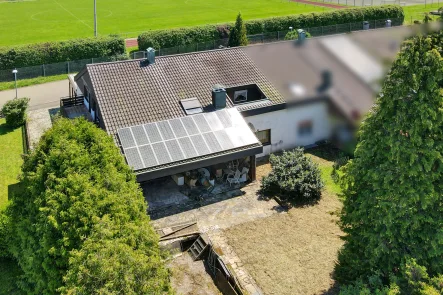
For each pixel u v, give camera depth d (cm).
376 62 2741
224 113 2639
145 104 2622
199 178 2570
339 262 1775
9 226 1853
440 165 1419
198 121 2548
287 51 3188
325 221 2245
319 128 3028
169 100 2681
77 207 1453
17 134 3297
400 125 1417
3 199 2456
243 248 2058
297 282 1853
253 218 2283
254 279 1873
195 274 1955
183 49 5331
